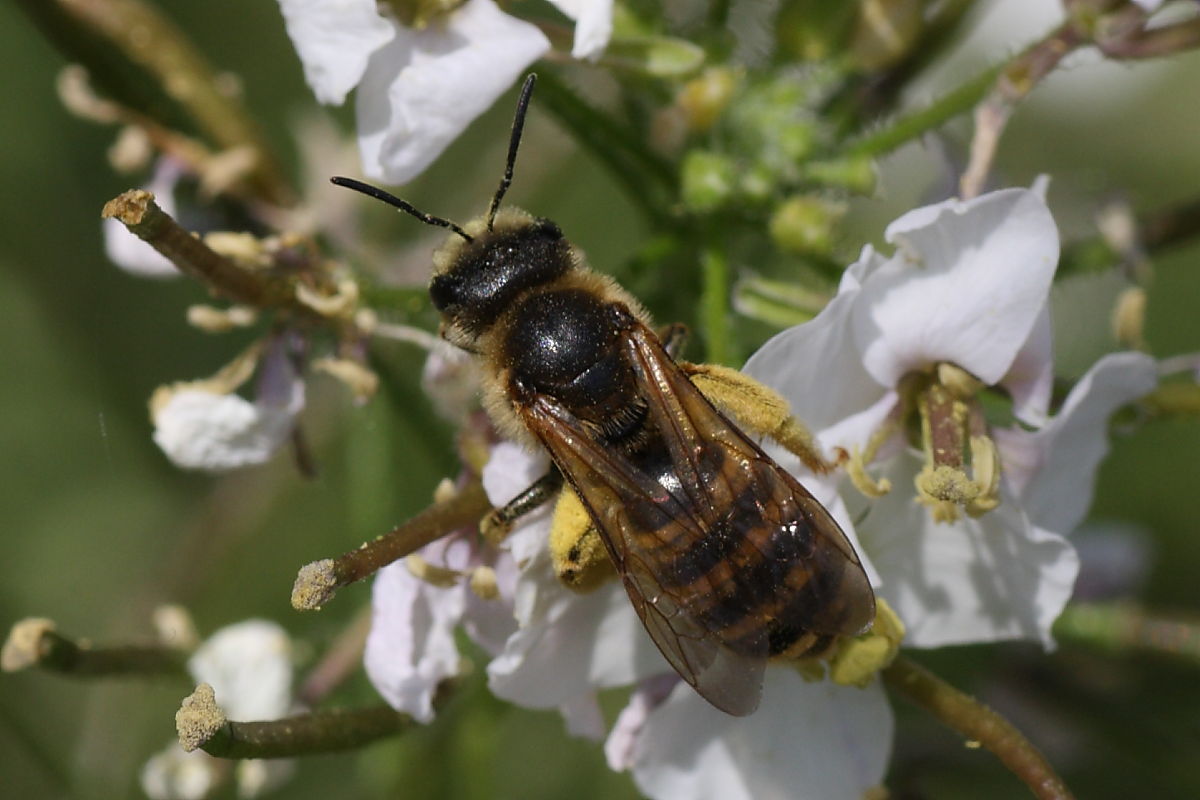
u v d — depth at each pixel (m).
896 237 0.09
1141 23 0.09
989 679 0.10
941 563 0.09
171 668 0.10
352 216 0.10
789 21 0.10
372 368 0.09
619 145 0.09
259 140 0.10
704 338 0.10
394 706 0.09
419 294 0.09
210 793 0.10
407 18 0.09
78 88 0.10
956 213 0.09
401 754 0.10
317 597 0.08
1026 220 0.09
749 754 0.09
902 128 0.09
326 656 0.10
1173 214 0.10
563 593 0.09
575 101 0.09
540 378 0.09
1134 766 0.10
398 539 0.09
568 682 0.09
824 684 0.09
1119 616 0.10
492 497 0.09
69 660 0.09
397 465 0.10
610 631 0.09
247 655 0.10
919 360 0.09
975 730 0.09
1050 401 0.09
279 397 0.09
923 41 0.10
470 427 0.09
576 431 0.09
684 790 0.09
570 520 0.09
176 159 0.10
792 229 0.09
